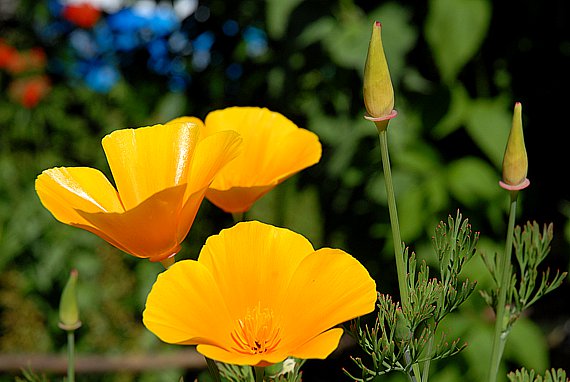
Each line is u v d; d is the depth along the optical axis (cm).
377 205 112
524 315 110
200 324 52
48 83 173
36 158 167
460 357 100
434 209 101
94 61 181
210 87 152
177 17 155
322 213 125
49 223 155
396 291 114
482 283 100
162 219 52
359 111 114
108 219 52
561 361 124
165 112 158
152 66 167
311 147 58
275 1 110
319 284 52
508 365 106
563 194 111
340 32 110
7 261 151
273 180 58
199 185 54
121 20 172
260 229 53
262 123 59
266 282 53
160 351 150
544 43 108
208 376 142
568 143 110
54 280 153
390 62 105
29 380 60
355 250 119
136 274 156
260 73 136
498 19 108
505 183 55
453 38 94
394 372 99
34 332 150
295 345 52
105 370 128
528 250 58
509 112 107
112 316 151
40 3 183
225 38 150
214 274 53
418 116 106
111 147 55
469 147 108
